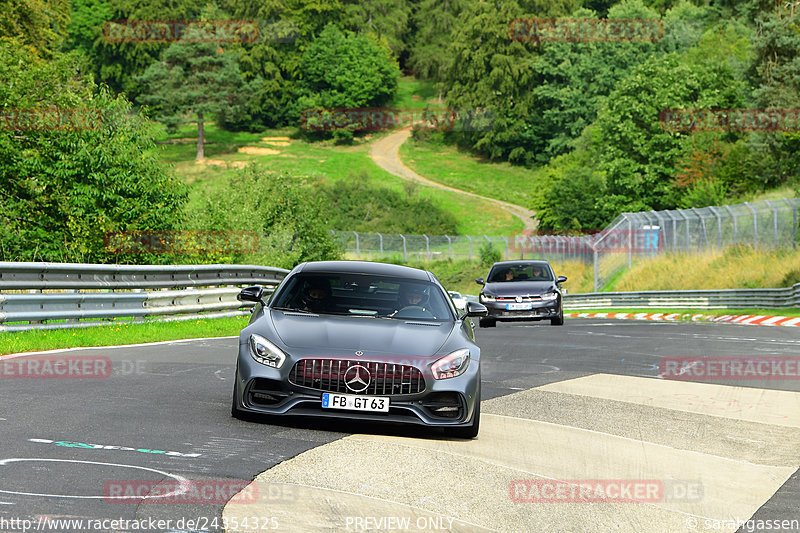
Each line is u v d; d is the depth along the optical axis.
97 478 10.75
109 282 31.77
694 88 132.00
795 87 102.69
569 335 38.97
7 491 9.89
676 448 15.63
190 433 13.86
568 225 136.88
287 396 14.80
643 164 133.00
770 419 18.69
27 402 15.69
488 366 26.23
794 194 94.00
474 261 136.12
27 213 58.06
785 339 38.06
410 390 14.81
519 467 13.41
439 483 12.02
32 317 27.38
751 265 77.62
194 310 37.47
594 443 15.61
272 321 16.02
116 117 59.78
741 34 183.12
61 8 103.81
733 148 112.44
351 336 15.42
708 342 35.91
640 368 26.52
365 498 10.97
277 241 71.81
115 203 58.12
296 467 12.20
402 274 18.16
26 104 59.34
